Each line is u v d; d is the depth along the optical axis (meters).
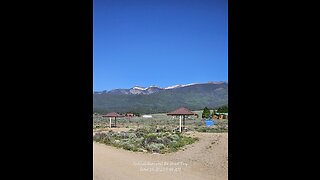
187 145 25.95
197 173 13.07
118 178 11.53
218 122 71.94
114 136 34.56
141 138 30.89
